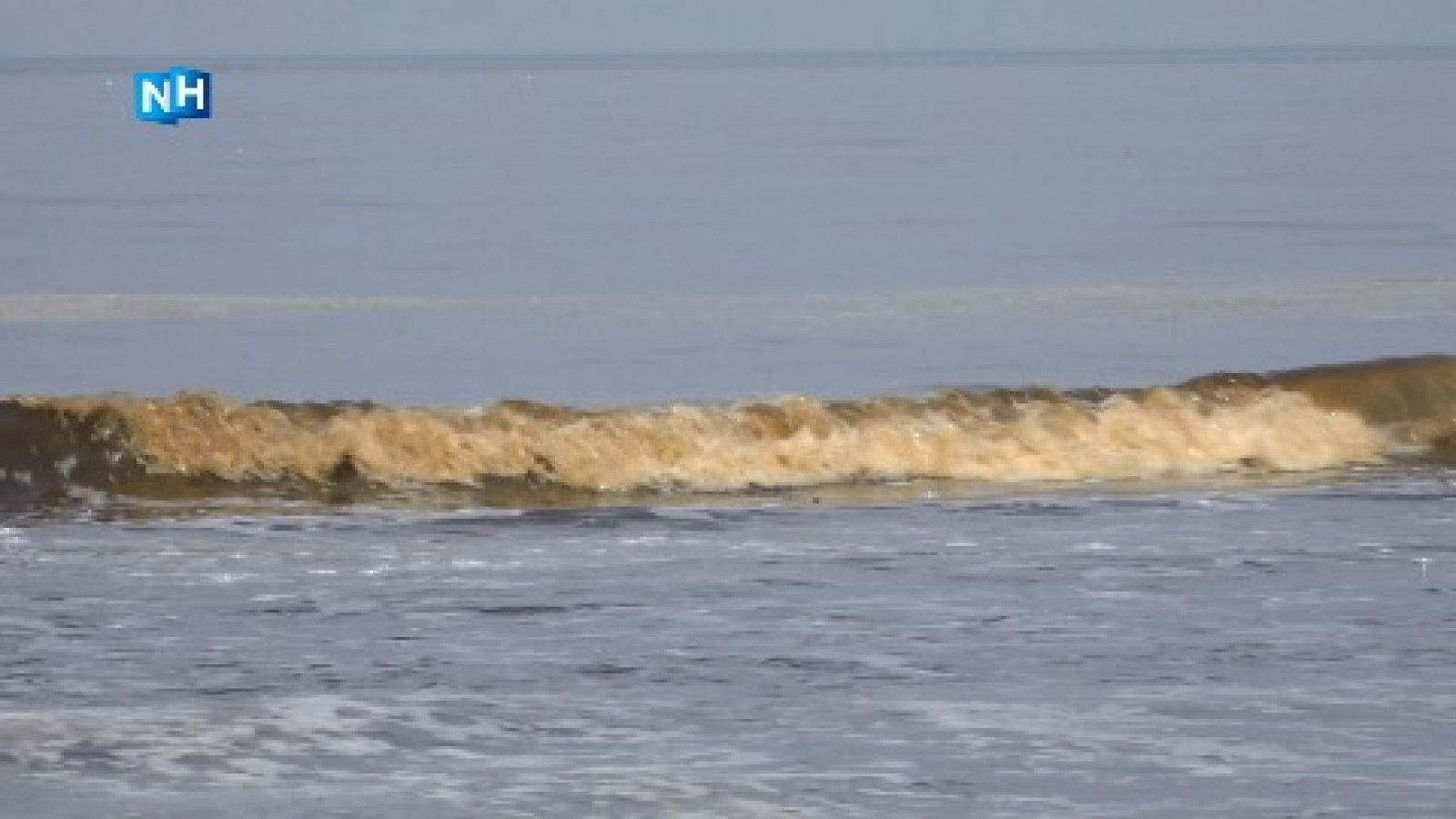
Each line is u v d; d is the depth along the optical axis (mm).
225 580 52688
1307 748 40469
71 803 37062
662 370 82062
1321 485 66188
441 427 65875
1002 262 125625
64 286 110500
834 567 54562
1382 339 89500
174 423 64812
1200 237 139750
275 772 38750
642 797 37625
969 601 51094
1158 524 60062
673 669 45219
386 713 42062
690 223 153875
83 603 50156
